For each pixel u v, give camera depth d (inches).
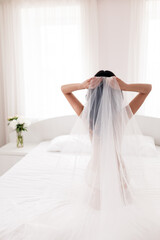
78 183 51.7
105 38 119.0
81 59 119.1
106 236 38.9
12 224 48.0
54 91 124.3
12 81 125.6
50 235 41.8
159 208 44.1
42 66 123.4
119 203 42.5
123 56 119.1
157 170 71.2
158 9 110.3
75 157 53.9
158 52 113.4
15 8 118.3
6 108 130.9
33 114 127.9
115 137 46.1
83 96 119.0
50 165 85.0
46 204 54.7
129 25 115.4
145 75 115.0
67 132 120.0
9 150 108.4
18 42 121.6
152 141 101.8
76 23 117.3
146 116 110.8
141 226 39.9
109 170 44.1
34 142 121.3
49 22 118.4
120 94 46.3
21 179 73.4
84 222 42.7
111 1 114.7
